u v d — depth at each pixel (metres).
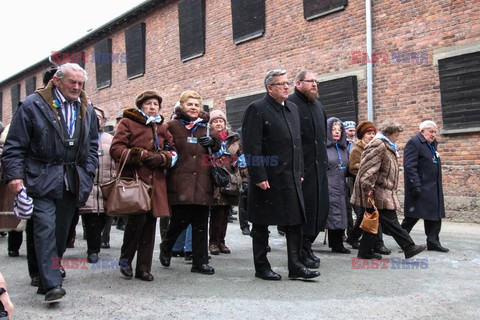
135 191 4.34
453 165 9.41
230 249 6.81
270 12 13.05
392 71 10.35
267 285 4.50
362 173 5.64
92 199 5.66
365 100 10.79
